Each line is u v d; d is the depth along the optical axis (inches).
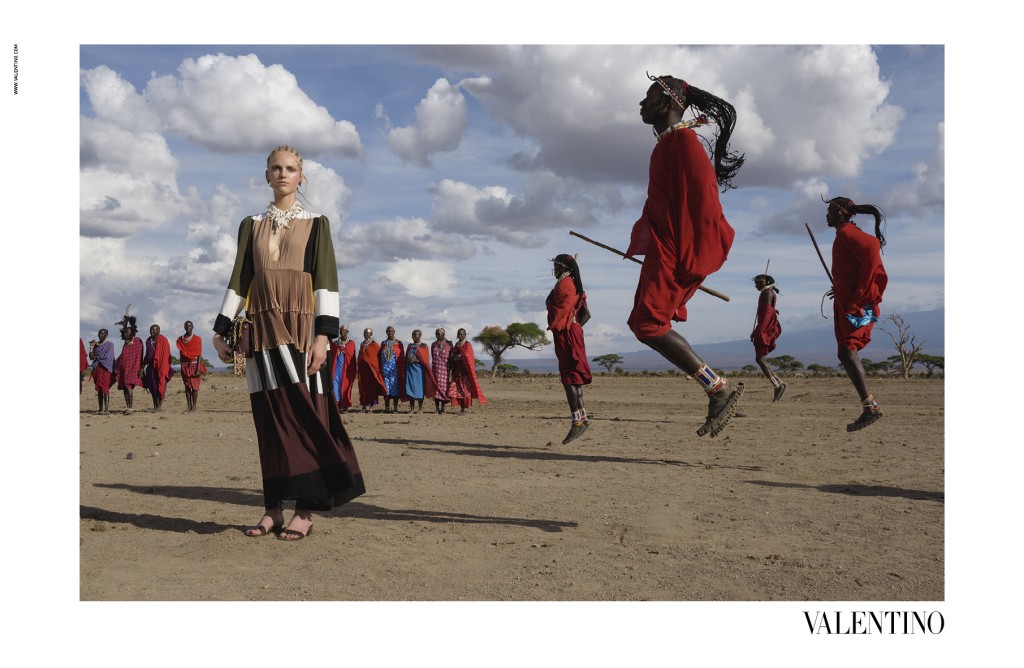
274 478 220.2
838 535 226.4
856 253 371.6
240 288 227.3
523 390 1344.7
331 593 172.2
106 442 474.3
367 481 323.9
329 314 223.6
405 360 790.5
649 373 2374.5
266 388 221.1
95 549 203.8
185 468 360.2
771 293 563.2
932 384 1417.3
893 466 367.2
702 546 213.6
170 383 1609.3
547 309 422.0
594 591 174.7
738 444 462.6
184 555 200.7
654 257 189.5
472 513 256.4
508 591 173.9
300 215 227.9
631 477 335.0
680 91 197.2
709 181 188.2
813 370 2913.4
